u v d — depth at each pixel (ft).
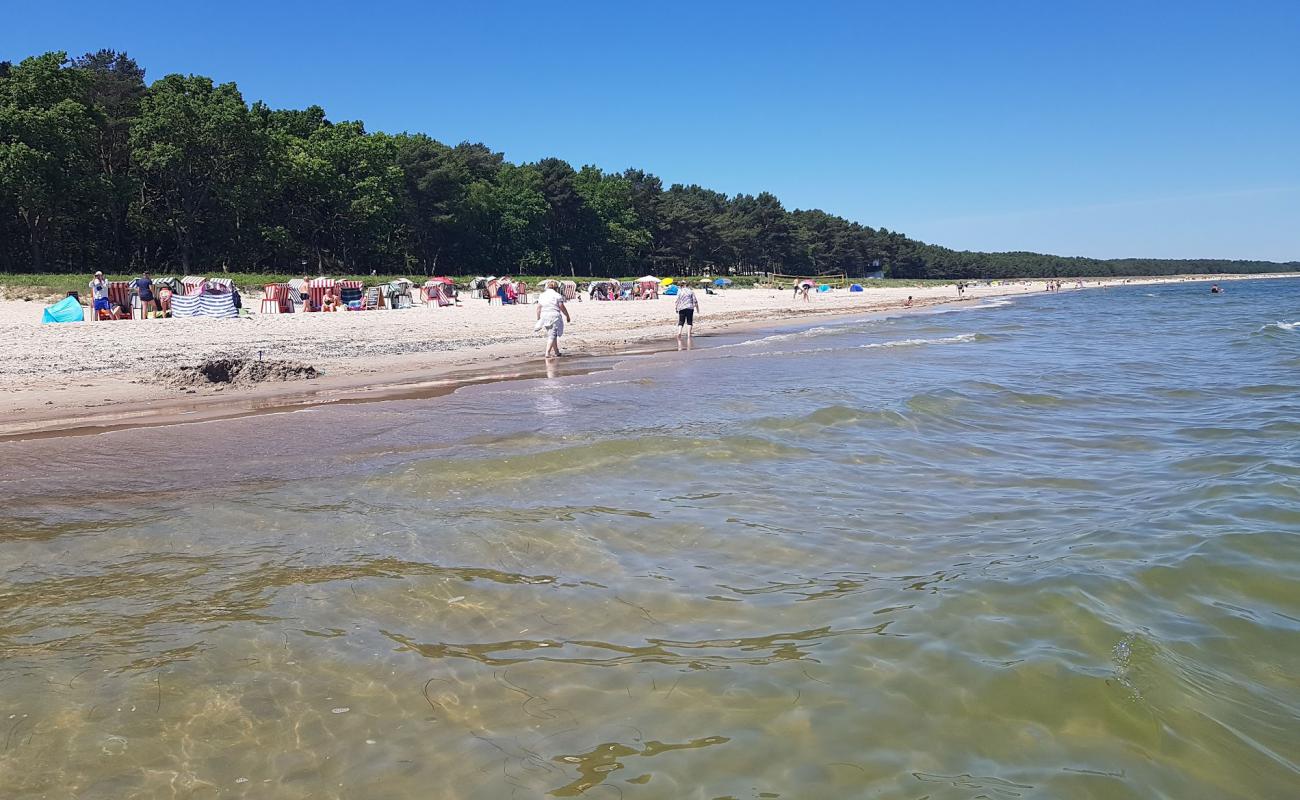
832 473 21.62
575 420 29.76
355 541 16.02
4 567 14.65
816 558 15.08
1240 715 9.65
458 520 17.33
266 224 203.92
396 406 34.40
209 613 12.58
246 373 44.75
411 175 238.89
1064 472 21.98
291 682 10.41
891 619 12.24
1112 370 46.16
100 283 80.23
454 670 10.75
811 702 9.87
